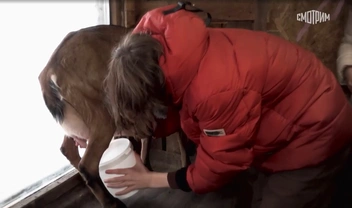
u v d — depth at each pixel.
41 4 1.69
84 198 1.79
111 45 1.45
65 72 1.37
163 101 1.00
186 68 0.95
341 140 1.19
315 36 2.01
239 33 1.10
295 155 1.20
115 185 1.31
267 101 1.13
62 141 1.76
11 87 1.61
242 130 1.03
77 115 1.42
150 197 1.83
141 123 0.99
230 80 0.96
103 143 1.46
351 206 1.60
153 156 2.15
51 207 1.68
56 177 1.79
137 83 0.89
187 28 0.95
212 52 0.99
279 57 1.08
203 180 1.15
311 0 1.96
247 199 1.76
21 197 1.60
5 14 1.53
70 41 1.40
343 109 1.18
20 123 1.67
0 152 1.58
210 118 1.01
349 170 1.57
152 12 1.04
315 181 1.23
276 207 1.27
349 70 1.48
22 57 1.64
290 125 1.15
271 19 2.03
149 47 0.91
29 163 1.71
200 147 1.14
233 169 1.10
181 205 1.76
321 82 1.15
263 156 1.29
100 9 1.98
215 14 2.02
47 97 1.42
